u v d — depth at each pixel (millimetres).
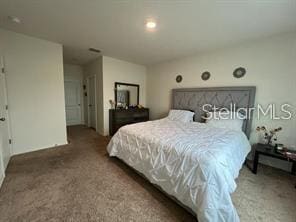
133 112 4398
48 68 2932
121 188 1840
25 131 2771
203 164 1377
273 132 2467
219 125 2764
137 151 2078
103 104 4078
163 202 1615
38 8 1768
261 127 2561
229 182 1349
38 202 1555
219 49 3100
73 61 4590
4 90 2404
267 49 2482
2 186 1800
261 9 1684
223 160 1447
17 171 2156
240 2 1570
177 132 2303
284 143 2402
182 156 1550
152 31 2346
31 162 2439
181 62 3877
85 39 2734
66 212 1438
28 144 2830
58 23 2145
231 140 1978
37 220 1340
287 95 2340
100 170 2266
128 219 1382
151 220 1380
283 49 2330
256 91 2648
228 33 2348
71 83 5281
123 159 2326
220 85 3131
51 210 1456
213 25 2104
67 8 1766
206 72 3346
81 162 2506
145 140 2033
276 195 1755
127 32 2402
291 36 2250
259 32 2285
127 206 1544
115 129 4047
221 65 3090
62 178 2016
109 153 2594
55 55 2986
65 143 3346
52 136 3133
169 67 4203
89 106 5090
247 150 2266
